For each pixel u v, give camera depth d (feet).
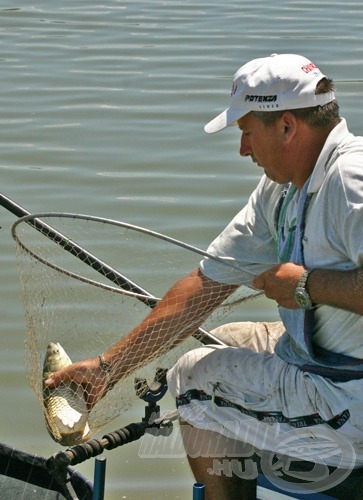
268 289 11.96
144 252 22.39
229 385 12.78
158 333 13.41
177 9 45.83
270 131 12.01
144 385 13.38
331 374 12.09
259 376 12.59
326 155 11.76
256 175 27.76
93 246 22.44
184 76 35.99
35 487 14.37
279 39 40.27
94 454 12.55
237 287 13.66
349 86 34.40
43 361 14.51
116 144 29.99
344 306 11.45
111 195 26.66
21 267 15.66
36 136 30.71
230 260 13.38
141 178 27.66
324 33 41.04
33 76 36.35
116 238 23.07
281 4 46.60
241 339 14.02
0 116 32.45
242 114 12.12
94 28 42.65
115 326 18.04
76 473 13.73
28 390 19.71
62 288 18.95
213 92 34.30
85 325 18.07
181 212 25.68
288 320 12.30
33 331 14.38
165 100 33.60
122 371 13.33
